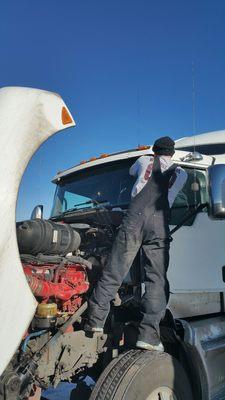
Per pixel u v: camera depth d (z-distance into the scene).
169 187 3.91
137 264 4.04
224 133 5.70
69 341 3.72
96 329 3.60
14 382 3.11
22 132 2.95
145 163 3.97
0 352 2.69
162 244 3.77
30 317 2.82
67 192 5.60
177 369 3.77
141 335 3.69
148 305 3.68
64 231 3.86
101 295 3.63
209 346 4.16
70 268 3.92
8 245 2.79
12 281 2.78
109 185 4.95
